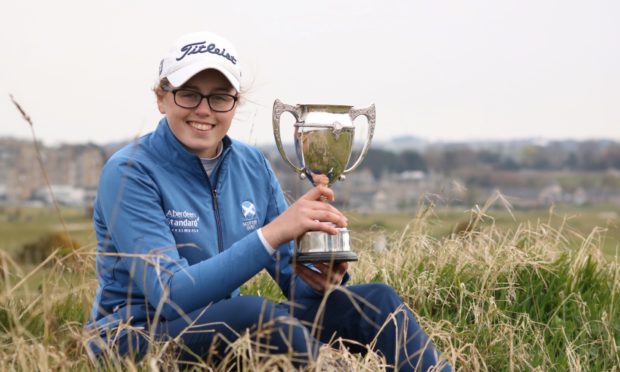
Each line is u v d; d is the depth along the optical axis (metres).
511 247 5.11
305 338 3.49
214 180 4.00
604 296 4.99
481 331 4.55
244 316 3.61
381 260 5.33
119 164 3.82
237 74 3.91
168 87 3.89
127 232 3.74
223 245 3.98
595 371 4.39
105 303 3.82
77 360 3.59
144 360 3.51
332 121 4.02
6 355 3.56
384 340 3.73
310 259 3.71
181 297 3.55
